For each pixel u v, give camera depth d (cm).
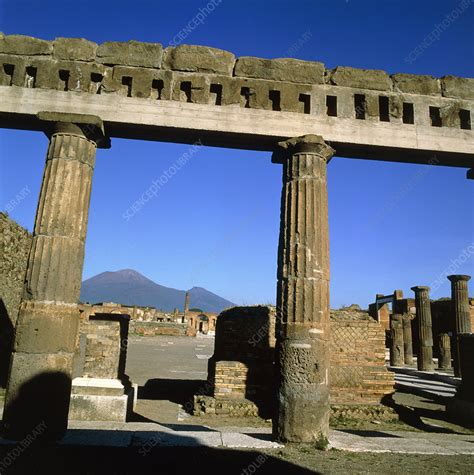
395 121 929
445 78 974
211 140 922
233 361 1187
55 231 797
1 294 1423
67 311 781
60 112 842
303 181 863
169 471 607
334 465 648
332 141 898
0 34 890
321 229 854
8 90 864
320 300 821
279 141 904
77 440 730
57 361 755
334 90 926
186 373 2061
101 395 1023
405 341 3002
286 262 843
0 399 1148
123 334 1146
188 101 902
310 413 770
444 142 931
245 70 912
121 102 875
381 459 696
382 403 1192
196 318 6222
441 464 679
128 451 686
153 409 1220
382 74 952
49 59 888
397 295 4041
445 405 1358
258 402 1153
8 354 1478
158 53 908
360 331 1228
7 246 1470
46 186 816
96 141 877
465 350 1222
